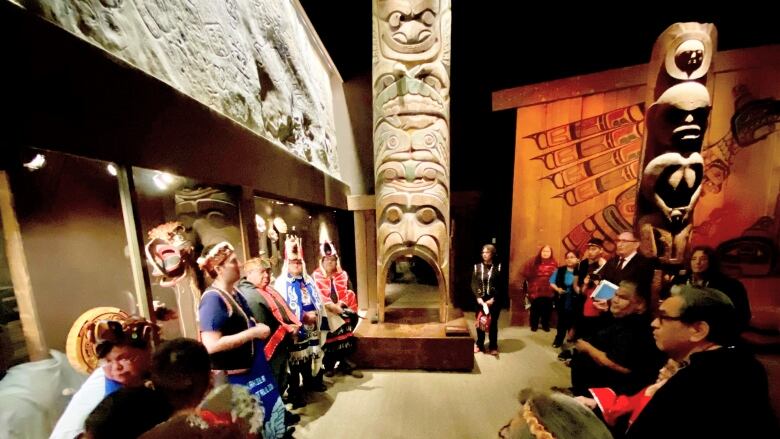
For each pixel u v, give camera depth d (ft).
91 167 3.68
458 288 17.24
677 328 3.52
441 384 9.54
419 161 10.98
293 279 8.68
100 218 3.79
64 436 2.79
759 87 11.01
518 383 9.57
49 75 3.03
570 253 12.06
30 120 2.85
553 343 12.23
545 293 13.42
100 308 3.44
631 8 13.55
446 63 11.07
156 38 5.02
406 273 25.36
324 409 8.41
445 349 10.25
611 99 12.43
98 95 3.58
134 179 4.41
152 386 3.02
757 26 12.21
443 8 10.81
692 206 9.96
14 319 3.18
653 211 10.33
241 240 6.96
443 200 11.25
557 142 13.20
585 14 14.21
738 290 7.37
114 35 4.14
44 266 3.33
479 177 18.33
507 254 18.37
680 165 9.61
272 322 7.03
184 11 5.91
